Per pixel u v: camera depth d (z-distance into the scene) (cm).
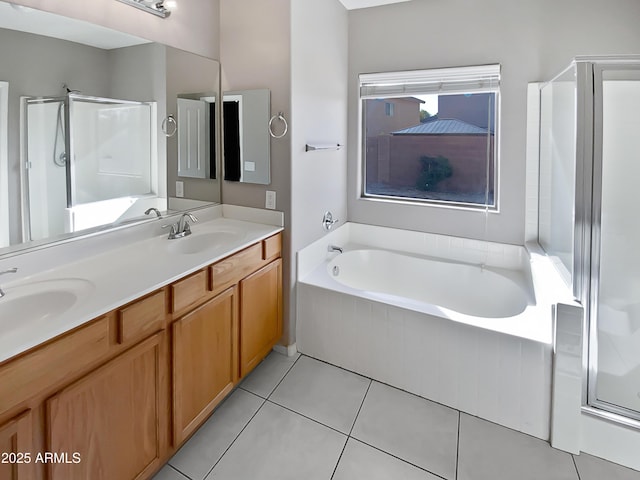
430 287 296
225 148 254
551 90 228
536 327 190
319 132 266
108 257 176
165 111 212
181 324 159
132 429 139
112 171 184
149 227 207
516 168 269
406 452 174
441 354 205
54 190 159
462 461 169
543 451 175
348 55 308
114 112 182
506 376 188
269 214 245
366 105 318
